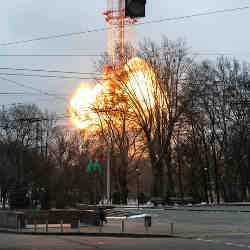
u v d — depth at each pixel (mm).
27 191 49781
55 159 70125
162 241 23312
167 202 60125
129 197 109375
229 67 64500
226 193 75688
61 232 28188
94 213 33750
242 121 64812
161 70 59031
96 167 69125
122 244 21656
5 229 31312
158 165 60375
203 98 62938
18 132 69625
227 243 21953
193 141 68125
